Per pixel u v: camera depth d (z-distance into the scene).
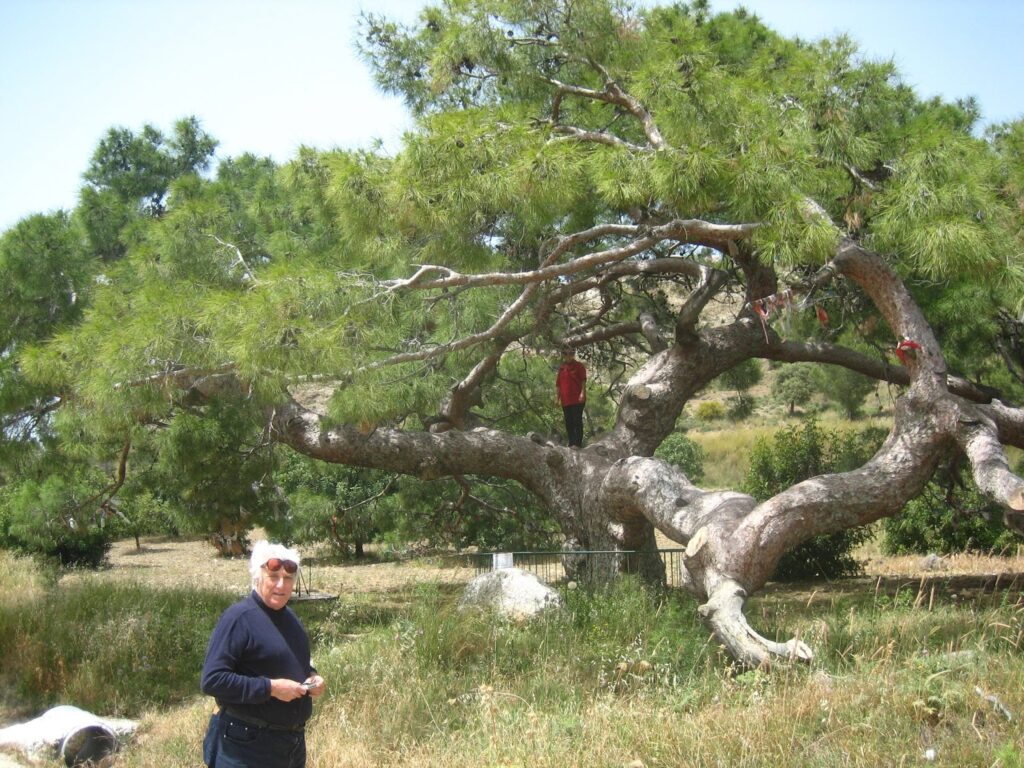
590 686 7.54
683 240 10.73
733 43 13.57
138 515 25.62
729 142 9.55
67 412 11.30
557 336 15.47
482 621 8.82
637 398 13.68
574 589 10.22
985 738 5.47
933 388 9.85
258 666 4.66
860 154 10.07
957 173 9.42
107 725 7.70
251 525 16.12
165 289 10.26
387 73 12.72
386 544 22.86
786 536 9.17
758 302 9.95
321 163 11.42
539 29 11.34
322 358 8.90
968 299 11.85
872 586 14.84
